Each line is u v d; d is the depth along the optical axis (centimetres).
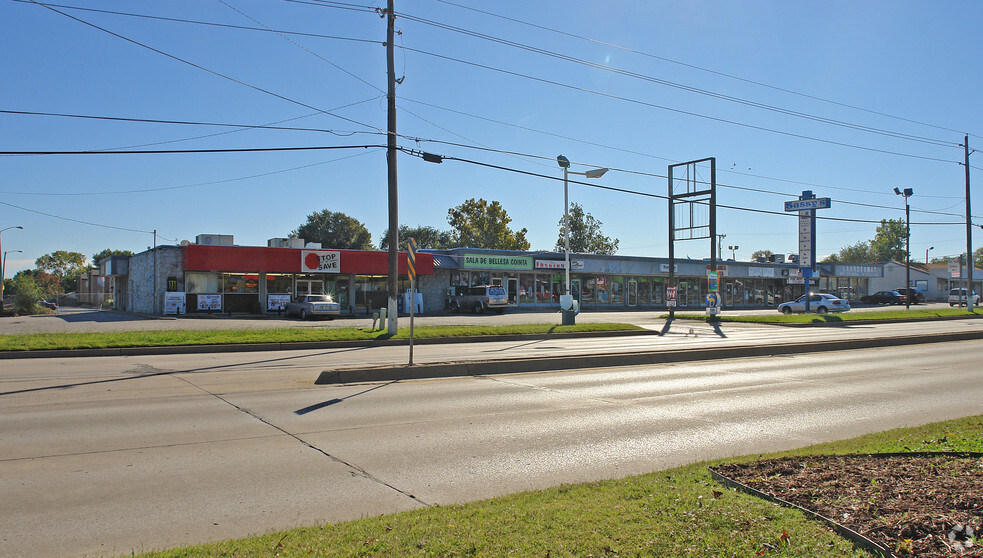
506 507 495
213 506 547
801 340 2272
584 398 1098
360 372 1292
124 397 1075
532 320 3422
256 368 1486
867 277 7538
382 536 431
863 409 1013
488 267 4741
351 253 4106
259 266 3838
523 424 884
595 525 438
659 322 3481
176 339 1959
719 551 387
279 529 492
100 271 5944
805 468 563
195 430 827
